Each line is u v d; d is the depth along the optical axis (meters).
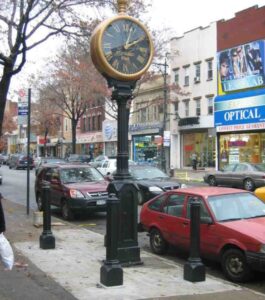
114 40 8.51
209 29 40.97
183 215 9.49
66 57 42.94
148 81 45.19
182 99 44.53
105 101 46.34
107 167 27.05
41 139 81.31
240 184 25.50
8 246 6.42
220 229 8.29
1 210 6.34
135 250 8.56
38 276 7.45
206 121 41.16
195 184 29.67
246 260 7.74
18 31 15.45
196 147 43.06
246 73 36.72
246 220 8.54
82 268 8.11
